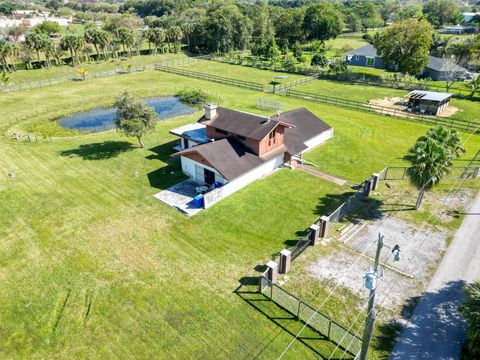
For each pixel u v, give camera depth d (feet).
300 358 53.78
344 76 233.35
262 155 106.83
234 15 327.67
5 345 56.18
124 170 111.75
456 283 67.62
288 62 272.51
